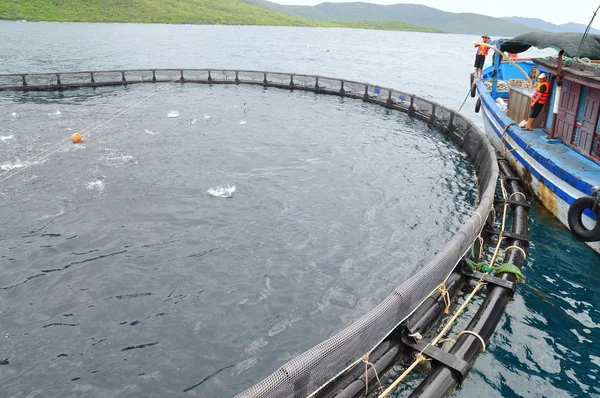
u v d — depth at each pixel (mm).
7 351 9430
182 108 30547
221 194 16828
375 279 12078
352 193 17344
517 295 11602
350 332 7273
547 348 9836
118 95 34969
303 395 6703
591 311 11102
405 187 18125
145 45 83875
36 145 21984
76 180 17859
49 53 66562
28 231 14070
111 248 13227
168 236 13930
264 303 11047
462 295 11359
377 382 8336
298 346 9727
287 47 94375
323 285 11781
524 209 15305
